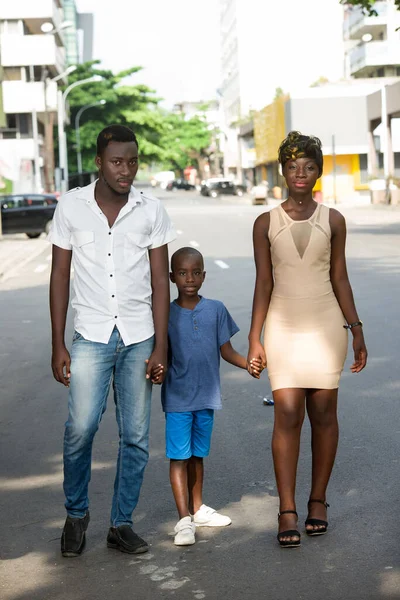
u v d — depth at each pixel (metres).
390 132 52.44
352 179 67.50
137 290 4.70
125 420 4.76
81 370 4.66
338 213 4.90
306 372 4.88
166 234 4.77
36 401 8.50
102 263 4.64
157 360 4.69
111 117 82.81
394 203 51.50
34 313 14.27
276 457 4.89
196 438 5.08
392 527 4.98
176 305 5.02
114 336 4.66
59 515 5.41
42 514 5.43
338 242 4.90
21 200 33.34
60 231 4.71
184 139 109.50
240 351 10.30
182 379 4.95
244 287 15.85
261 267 4.95
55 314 4.73
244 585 4.30
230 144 110.00
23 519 5.36
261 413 7.64
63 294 4.74
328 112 66.88
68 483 4.78
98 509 5.46
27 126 66.75
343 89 66.69
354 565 4.48
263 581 4.34
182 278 4.96
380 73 78.69
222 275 17.94
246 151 99.38
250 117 92.56
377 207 49.88
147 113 83.62
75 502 4.79
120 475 4.81
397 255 21.00
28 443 7.06
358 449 6.47
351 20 80.69
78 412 4.66
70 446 4.72
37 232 34.06
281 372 4.91
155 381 4.73
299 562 4.55
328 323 4.91
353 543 4.77
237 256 22.27
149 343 4.72
